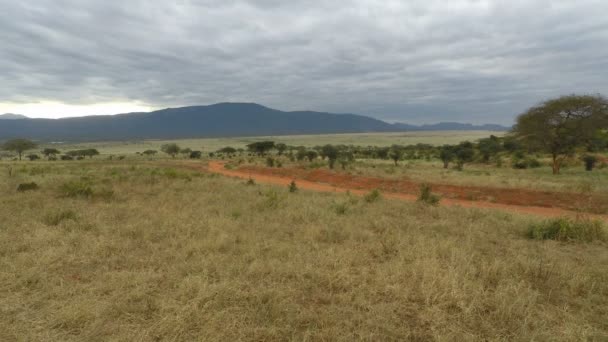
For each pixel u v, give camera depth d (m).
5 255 5.79
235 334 3.55
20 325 3.65
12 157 110.44
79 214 9.02
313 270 5.26
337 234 7.67
